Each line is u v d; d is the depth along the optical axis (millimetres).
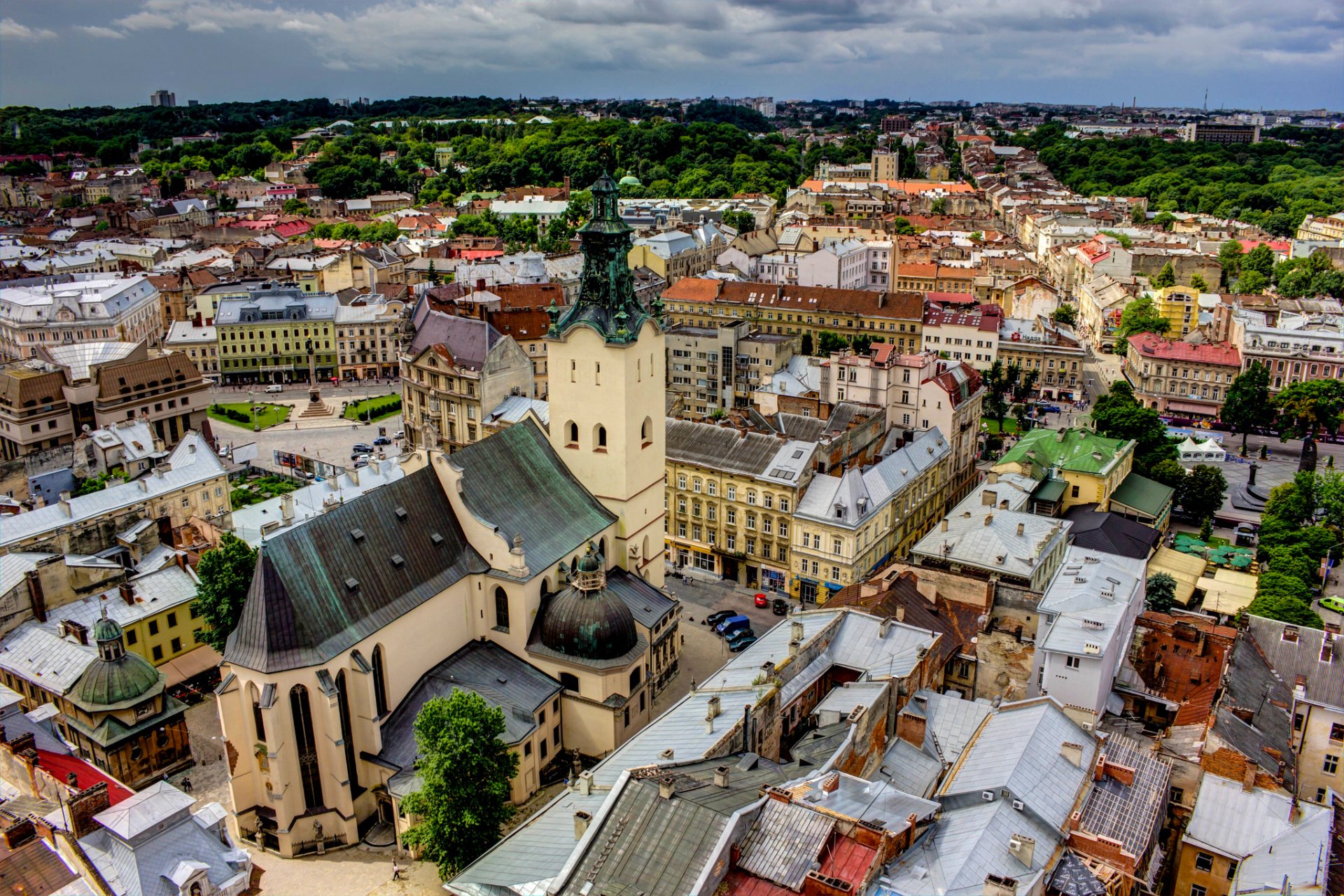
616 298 115125
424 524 104125
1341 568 163125
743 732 82562
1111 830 77438
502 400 191125
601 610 103188
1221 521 183000
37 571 114188
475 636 108188
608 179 111250
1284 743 95500
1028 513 139750
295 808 91812
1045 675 99750
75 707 101688
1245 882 78438
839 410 172375
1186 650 108688
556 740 105812
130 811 70875
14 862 71062
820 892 59812
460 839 83500
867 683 88812
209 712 114688
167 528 146625
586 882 62750
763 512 147250
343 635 91500
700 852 62344
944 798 76938
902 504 153875
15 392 192375
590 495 120938
